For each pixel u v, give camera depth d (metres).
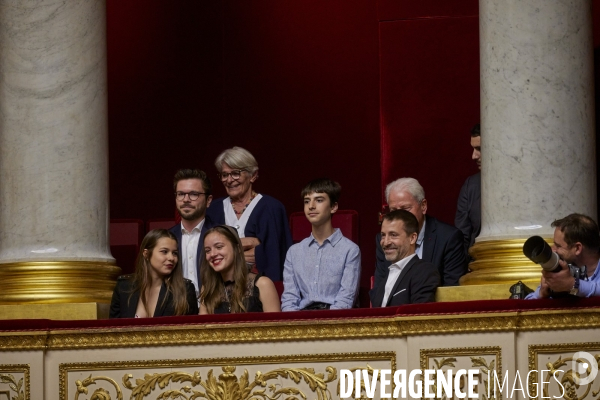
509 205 14.94
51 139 16.06
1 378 13.77
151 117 23.73
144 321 13.57
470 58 22.30
